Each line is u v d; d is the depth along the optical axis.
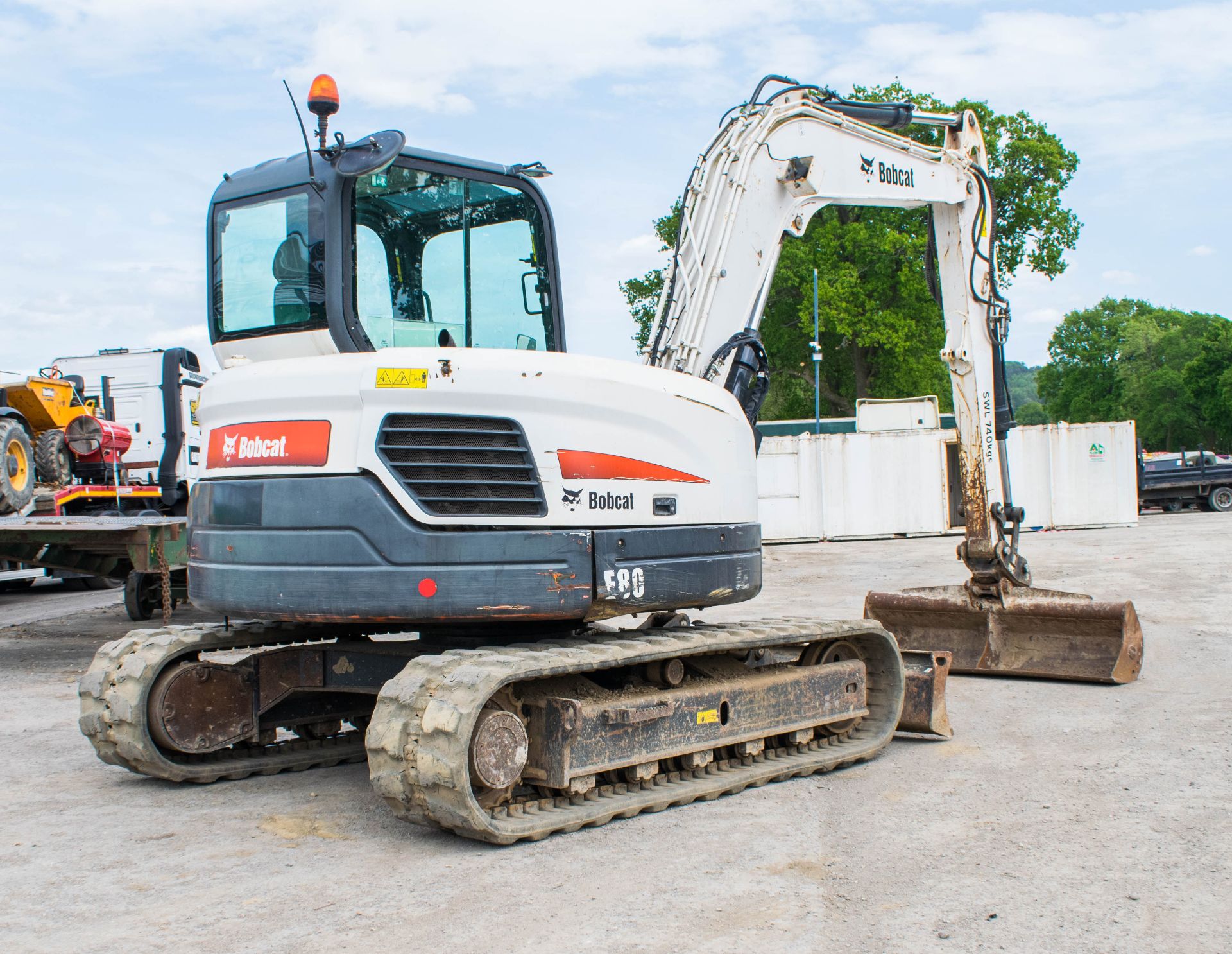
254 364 4.88
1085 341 103.81
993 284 8.02
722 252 6.25
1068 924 3.40
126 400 16.61
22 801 5.16
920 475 24.09
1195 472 33.00
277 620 5.25
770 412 47.62
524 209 5.80
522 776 4.59
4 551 10.38
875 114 7.41
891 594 8.59
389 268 5.23
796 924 3.43
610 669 5.09
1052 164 39.47
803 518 24.36
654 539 4.92
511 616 4.52
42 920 3.59
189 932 3.46
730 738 5.18
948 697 7.36
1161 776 5.18
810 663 5.87
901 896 3.68
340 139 5.04
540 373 4.64
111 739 5.28
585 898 3.70
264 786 5.43
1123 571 14.91
